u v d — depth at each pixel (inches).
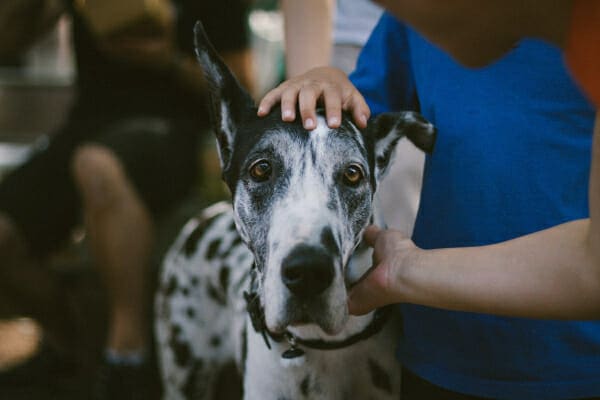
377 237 65.1
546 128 68.7
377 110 82.4
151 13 138.9
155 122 149.4
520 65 69.9
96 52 150.9
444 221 73.5
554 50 67.9
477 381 71.1
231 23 157.2
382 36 83.4
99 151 136.3
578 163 68.3
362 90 83.1
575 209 68.8
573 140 68.2
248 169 69.0
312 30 88.7
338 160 67.0
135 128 143.0
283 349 77.4
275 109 70.7
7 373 148.6
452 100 73.5
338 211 65.8
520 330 68.4
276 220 65.0
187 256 117.0
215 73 73.9
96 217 135.5
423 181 78.8
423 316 74.3
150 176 140.7
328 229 63.2
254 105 73.9
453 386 72.2
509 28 40.6
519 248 53.5
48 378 149.8
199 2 153.0
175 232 209.6
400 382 81.6
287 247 61.9
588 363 67.7
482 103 71.4
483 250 55.5
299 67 88.0
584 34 37.5
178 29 152.7
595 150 46.6
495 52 42.7
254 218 68.8
